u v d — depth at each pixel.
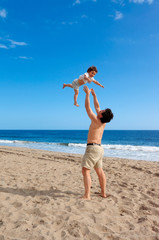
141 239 2.47
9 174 6.10
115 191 4.77
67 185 5.13
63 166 8.66
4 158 9.95
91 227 2.72
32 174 6.35
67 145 29.72
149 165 9.77
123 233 2.61
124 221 3.02
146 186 5.43
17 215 3.03
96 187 5.13
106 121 3.95
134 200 4.04
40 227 2.65
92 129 4.00
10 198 3.79
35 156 12.03
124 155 18.14
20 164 8.37
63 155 13.40
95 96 4.37
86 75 4.21
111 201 3.87
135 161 11.96
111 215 3.22
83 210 3.35
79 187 4.98
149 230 2.70
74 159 11.41
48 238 2.38
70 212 3.21
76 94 4.46
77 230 2.61
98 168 4.14
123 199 4.10
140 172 7.92
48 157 11.97
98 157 3.96
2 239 2.34
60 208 3.38
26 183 5.11
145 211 3.43
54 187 4.80
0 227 2.64
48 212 3.19
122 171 8.07
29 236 2.41
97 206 3.55
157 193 4.68
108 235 2.53
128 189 5.08
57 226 2.75
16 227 2.65
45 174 6.54
